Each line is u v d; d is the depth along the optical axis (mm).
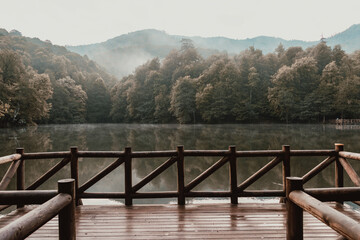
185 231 3018
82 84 82750
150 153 4074
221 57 66875
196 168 10805
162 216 3523
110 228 3125
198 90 56031
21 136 27281
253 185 8227
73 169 4070
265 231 3000
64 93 66500
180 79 57406
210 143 19922
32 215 1245
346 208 3783
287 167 4094
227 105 53312
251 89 54250
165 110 62938
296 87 50531
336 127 38781
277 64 60531
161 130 37531
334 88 45875
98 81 80812
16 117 43844
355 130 31797
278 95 48219
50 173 4078
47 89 47344
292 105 48219
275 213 3602
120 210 3793
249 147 17250
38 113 44750
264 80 55844
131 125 57750
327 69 47625
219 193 4062
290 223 1680
